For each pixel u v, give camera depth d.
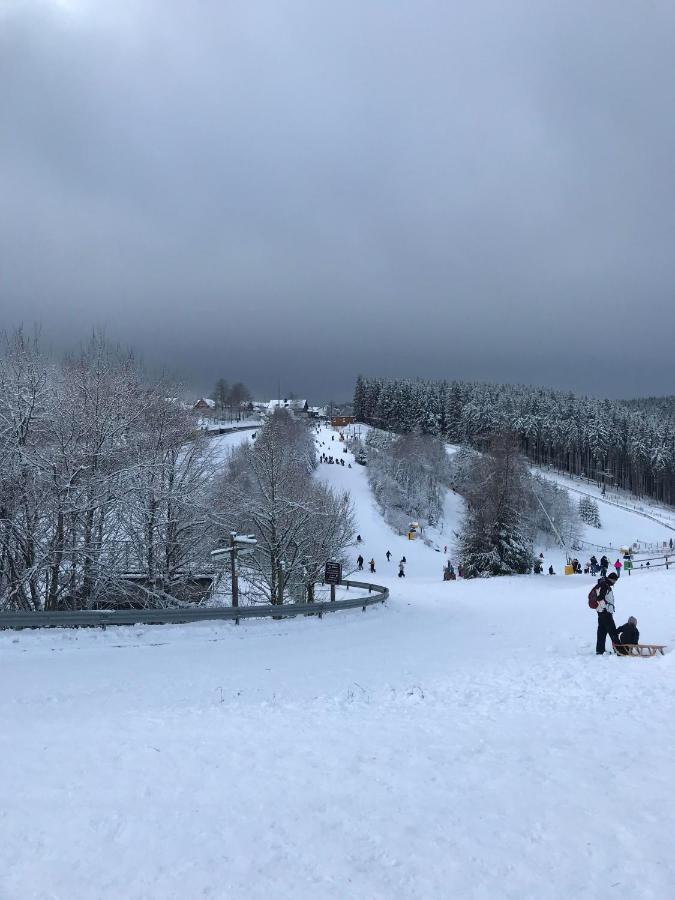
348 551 71.50
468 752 7.49
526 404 145.75
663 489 129.38
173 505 24.19
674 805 5.80
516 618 25.92
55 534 19.92
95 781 6.66
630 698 9.94
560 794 6.11
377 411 172.62
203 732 8.53
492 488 50.19
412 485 96.25
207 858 5.10
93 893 4.65
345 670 14.10
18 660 13.41
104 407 22.06
